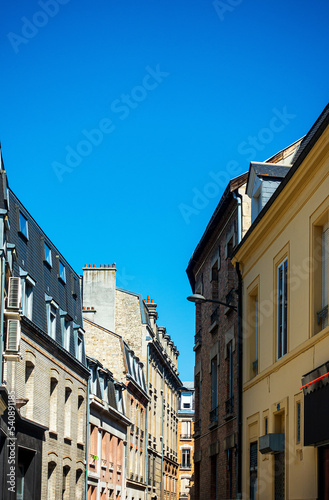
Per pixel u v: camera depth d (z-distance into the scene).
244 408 19.72
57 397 30.39
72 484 32.81
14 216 25.95
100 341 47.66
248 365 19.47
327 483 12.62
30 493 26.05
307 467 13.62
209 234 25.80
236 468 20.06
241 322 20.38
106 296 53.69
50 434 29.20
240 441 19.84
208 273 26.95
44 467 28.27
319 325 13.78
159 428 63.28
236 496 19.77
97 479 39.03
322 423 12.52
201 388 27.58
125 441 47.44
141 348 55.22
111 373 42.22
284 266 16.33
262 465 17.19
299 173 14.42
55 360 30.08
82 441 34.66
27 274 25.98
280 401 15.79
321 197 13.63
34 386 26.97
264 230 17.59
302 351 14.28
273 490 16.05
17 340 21.03
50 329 30.19
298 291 14.88
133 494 50.22
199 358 28.50
